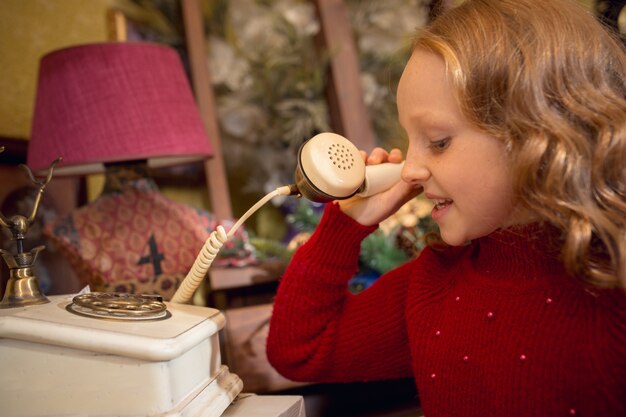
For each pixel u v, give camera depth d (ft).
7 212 4.21
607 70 2.06
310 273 2.74
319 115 5.24
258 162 5.36
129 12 5.14
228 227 4.15
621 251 1.83
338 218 2.73
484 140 2.02
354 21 5.64
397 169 2.69
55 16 4.88
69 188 4.66
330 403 3.78
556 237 2.07
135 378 1.84
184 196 5.30
